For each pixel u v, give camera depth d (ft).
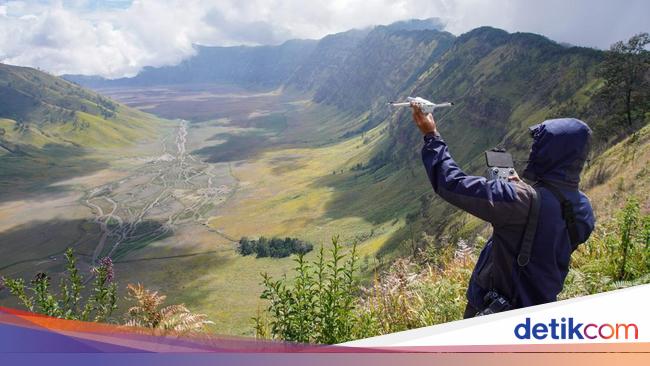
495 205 10.71
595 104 440.86
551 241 10.79
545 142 11.27
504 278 11.33
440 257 28.99
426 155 11.68
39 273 17.62
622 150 214.48
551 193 11.02
